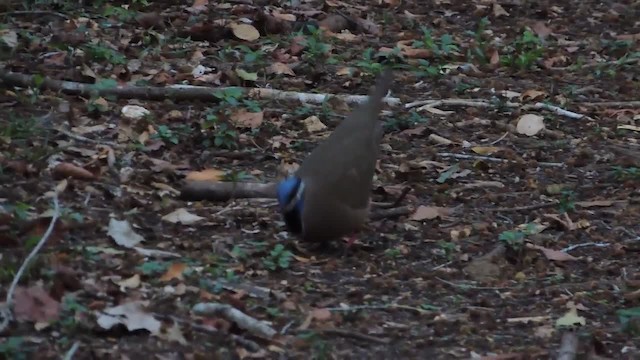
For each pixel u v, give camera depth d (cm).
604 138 1466
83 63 1479
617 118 1550
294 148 1334
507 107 1530
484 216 1202
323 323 927
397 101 1520
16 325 859
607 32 2002
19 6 1688
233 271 1004
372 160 1059
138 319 879
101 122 1324
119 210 1112
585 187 1302
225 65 1572
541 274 1073
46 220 1027
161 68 1529
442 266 1073
